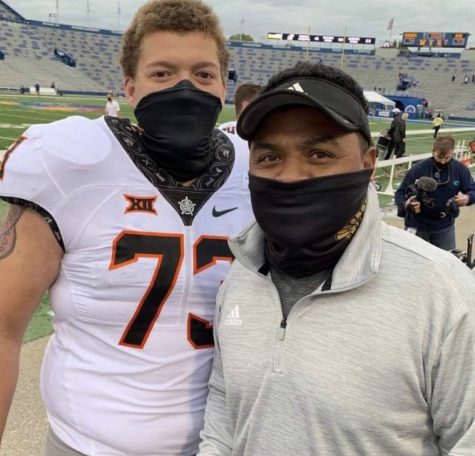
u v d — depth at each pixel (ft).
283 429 3.95
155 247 4.85
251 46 272.51
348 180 3.85
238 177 5.35
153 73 4.97
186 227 5.00
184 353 5.04
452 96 221.66
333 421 3.73
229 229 5.21
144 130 4.99
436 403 3.70
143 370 4.91
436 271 3.69
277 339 4.03
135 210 4.83
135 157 4.89
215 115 5.15
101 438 4.90
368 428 3.68
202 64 5.01
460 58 249.96
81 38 243.19
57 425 5.16
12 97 149.28
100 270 4.74
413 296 3.66
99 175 4.69
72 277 4.82
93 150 4.72
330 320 3.85
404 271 3.75
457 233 27.22
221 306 4.64
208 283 5.06
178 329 5.00
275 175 4.00
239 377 4.19
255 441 4.10
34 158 4.60
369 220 3.97
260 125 3.92
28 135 4.83
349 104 3.87
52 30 238.07
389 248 3.90
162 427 4.99
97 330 4.90
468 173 17.78
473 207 33.68
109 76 232.73
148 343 4.92
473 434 3.52
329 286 3.90
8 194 4.58
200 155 5.00
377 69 250.37
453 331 3.56
